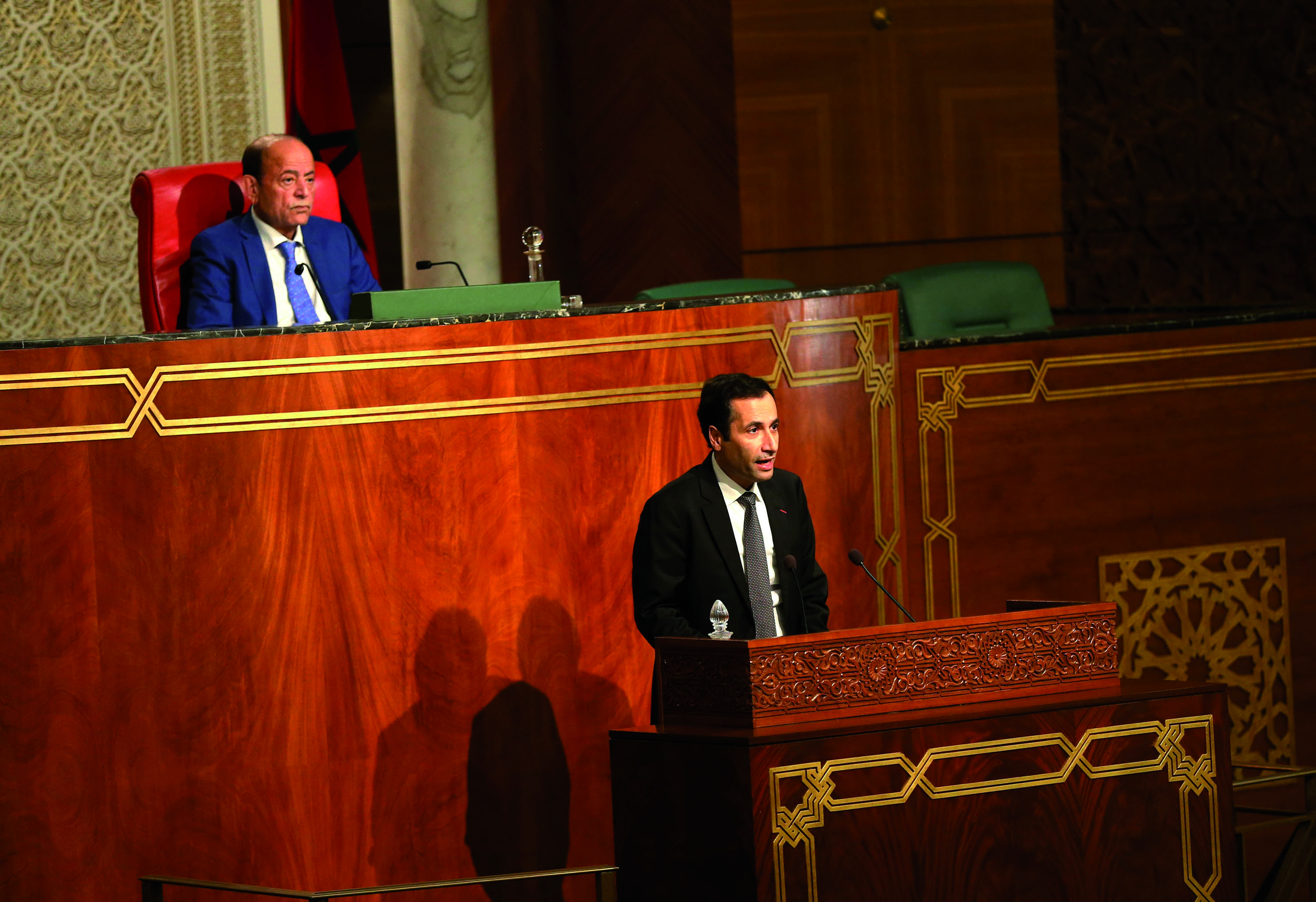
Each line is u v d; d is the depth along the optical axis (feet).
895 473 64.03
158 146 85.51
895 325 64.49
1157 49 112.47
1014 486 72.90
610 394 56.39
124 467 52.24
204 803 52.95
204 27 85.10
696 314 57.88
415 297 54.85
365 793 54.08
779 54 110.22
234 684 52.95
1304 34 112.88
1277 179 113.50
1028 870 42.11
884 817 40.57
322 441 53.21
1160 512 75.20
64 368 51.85
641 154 111.55
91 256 85.87
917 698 42.14
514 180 106.52
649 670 57.41
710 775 40.16
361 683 53.88
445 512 54.44
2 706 52.29
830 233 111.24
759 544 48.85
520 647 55.47
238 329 52.49
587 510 56.24
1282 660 77.36
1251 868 62.39
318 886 53.72
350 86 104.17
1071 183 112.16
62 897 52.60
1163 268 113.09
